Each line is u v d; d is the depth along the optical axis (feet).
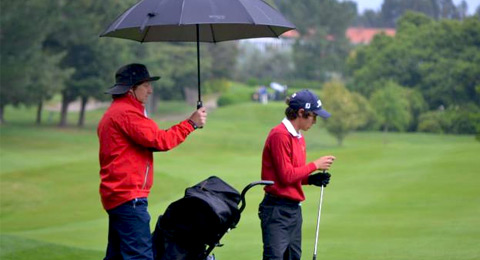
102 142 28.30
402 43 456.86
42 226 104.37
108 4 296.10
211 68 479.00
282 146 31.99
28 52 235.61
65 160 223.51
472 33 435.94
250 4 28.58
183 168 171.42
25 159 218.59
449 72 425.28
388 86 391.65
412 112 422.41
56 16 259.19
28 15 229.86
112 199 28.04
